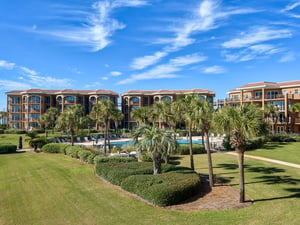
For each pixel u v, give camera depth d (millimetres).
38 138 33125
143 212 10000
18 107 71375
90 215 9758
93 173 17547
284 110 46562
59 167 20062
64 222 9156
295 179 15664
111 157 20031
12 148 30766
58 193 12773
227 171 18500
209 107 14266
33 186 14281
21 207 10836
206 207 10578
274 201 11312
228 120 11188
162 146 14180
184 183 11922
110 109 30375
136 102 73875
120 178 13961
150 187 11352
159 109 25250
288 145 34969
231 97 59188
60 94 70312
